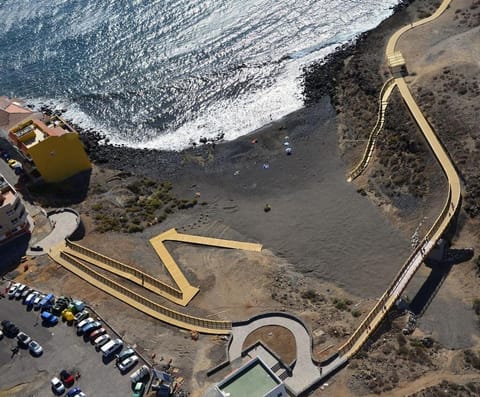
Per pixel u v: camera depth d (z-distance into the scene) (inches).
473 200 4379.9
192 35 7057.1
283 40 6934.1
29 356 3631.9
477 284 3988.7
